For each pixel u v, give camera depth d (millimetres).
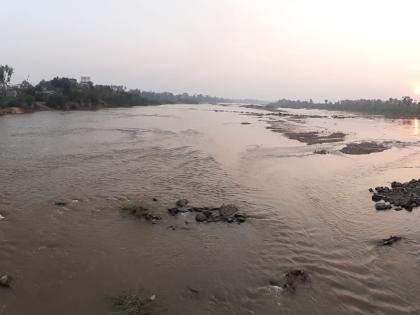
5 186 22234
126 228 16828
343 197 22828
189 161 31453
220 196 21922
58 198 20344
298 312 11469
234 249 15312
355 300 12180
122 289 12242
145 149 36656
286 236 16781
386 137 56688
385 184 26266
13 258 13867
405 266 14383
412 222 18844
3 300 11398
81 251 14594
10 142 38125
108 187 22688
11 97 84312
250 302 11859
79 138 42969
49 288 12125
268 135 53500
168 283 12695
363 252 15461
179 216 18453
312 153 38281
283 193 23172
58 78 113000
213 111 128625
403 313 11617
